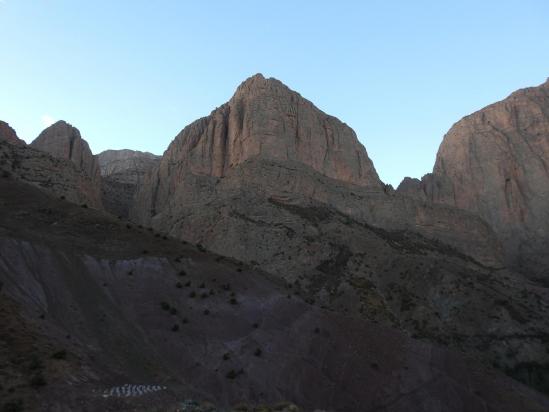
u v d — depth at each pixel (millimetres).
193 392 42594
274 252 100438
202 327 53281
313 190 120500
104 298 51344
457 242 132250
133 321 50188
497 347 91625
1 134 115500
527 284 126938
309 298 73250
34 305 44188
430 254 119312
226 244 100125
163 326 51156
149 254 61875
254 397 46500
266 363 51312
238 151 125000
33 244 52938
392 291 101500
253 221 105875
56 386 32281
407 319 94625
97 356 41031
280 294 64812
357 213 123438
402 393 54312
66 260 53625
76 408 31312
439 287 102625
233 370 48469
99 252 58719
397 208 130875
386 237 119125
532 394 64312
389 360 58531
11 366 32500
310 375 52156
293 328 58219
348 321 63094
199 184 120000
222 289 61000
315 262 101188
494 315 97750
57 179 100250
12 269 47594
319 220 112500
